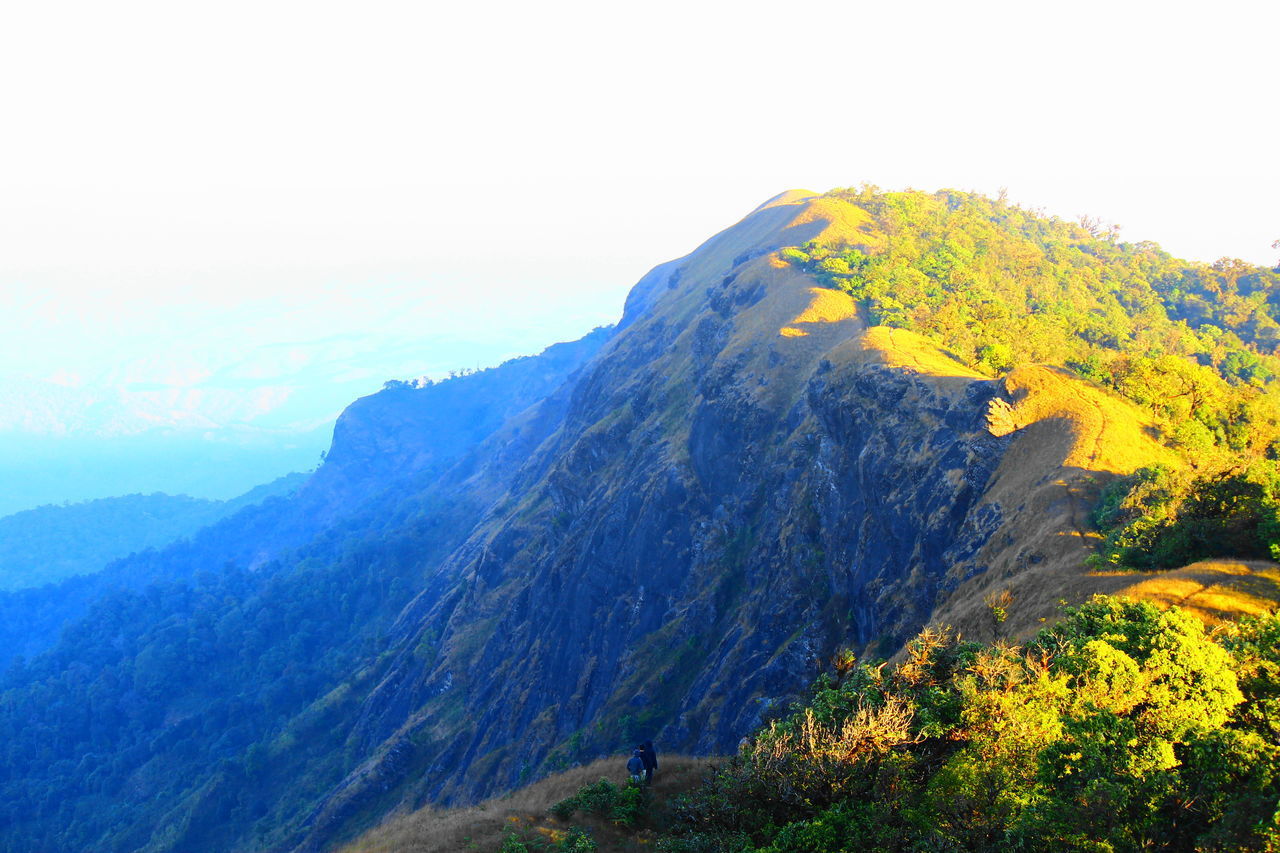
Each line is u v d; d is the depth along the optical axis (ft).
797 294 307.99
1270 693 77.20
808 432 237.04
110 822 434.71
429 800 306.14
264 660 533.55
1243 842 61.26
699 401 299.58
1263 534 113.29
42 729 516.73
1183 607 99.50
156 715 518.37
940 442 187.83
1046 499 151.43
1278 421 209.77
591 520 328.70
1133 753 70.38
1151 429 180.96
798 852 78.48
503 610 376.89
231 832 384.88
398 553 602.03
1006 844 67.87
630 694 243.40
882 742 84.64
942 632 122.62
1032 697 80.84
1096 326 348.38
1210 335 410.11
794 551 219.61
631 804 103.60
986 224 480.23
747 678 204.13
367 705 411.34
